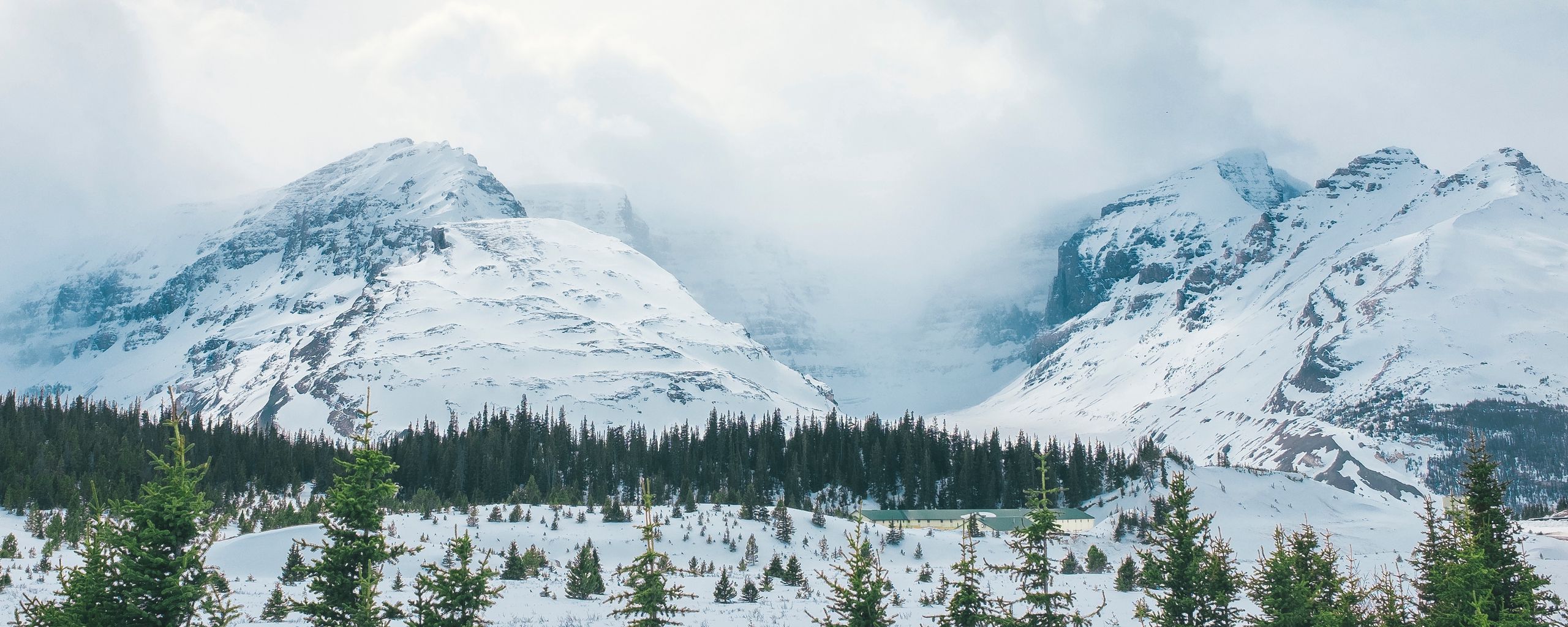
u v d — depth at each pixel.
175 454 57.31
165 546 55.72
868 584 62.41
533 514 172.00
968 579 63.50
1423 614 72.31
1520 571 69.00
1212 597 68.56
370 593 58.59
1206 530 71.00
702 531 163.00
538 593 107.31
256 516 165.75
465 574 61.19
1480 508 71.25
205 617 79.31
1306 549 78.94
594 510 182.88
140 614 54.31
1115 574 141.88
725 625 88.06
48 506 178.75
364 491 61.06
